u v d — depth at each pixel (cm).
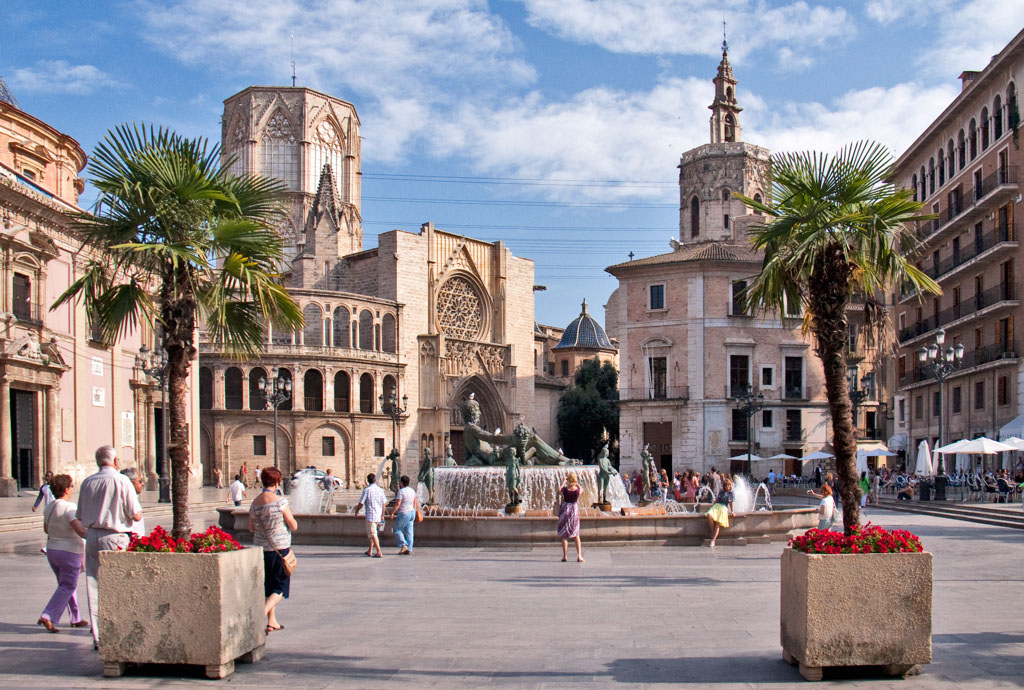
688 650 1203
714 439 7338
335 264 9400
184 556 1062
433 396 8994
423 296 9162
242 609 1104
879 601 1038
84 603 1622
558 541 2617
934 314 6700
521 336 10212
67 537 1342
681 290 7500
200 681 1041
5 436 4269
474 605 1591
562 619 1445
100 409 5203
